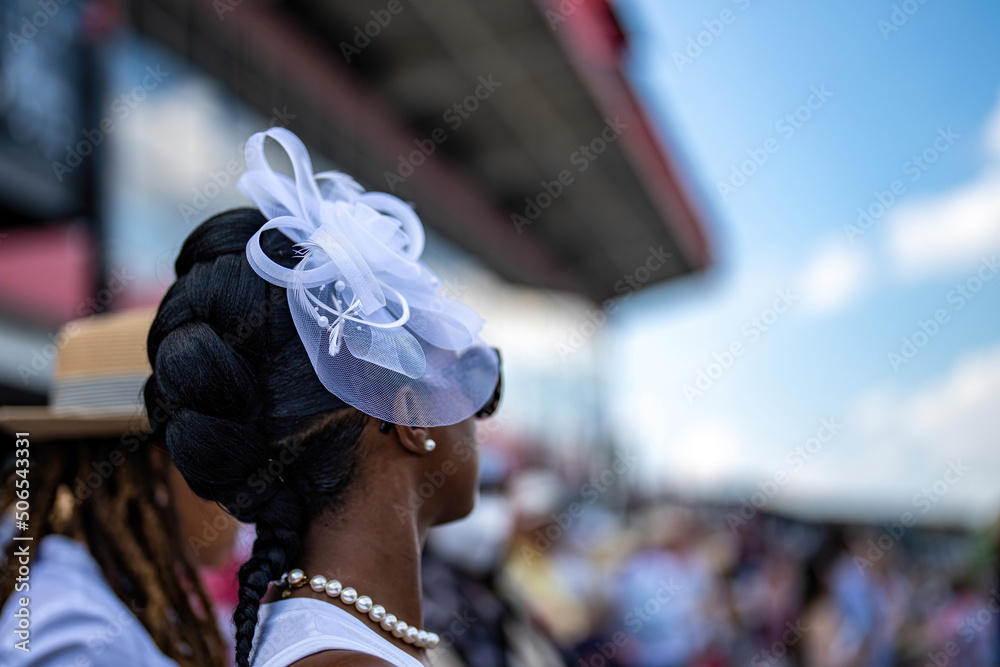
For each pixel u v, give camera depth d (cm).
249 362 80
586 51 727
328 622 77
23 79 308
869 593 496
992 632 483
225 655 134
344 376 79
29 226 335
